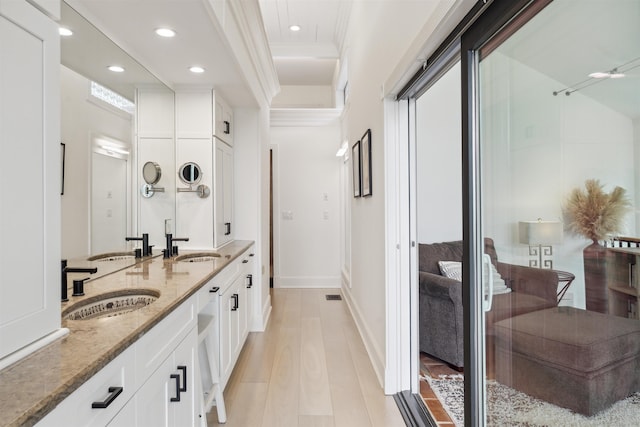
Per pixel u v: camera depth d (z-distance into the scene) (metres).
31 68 0.87
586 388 0.84
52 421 0.69
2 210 0.79
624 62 0.71
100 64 1.93
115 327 1.04
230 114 3.40
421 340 2.86
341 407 2.17
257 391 2.36
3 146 0.79
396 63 2.04
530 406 1.06
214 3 1.78
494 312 1.26
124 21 1.81
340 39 4.47
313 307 4.34
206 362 2.12
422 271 3.02
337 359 2.85
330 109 5.22
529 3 1.01
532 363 1.06
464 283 1.40
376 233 2.65
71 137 1.70
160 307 1.23
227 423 2.01
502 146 1.18
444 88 3.58
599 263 0.79
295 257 5.42
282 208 5.40
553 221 0.94
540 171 0.99
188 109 2.84
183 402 1.41
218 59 2.30
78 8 1.66
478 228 1.33
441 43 1.53
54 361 0.82
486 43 1.25
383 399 2.26
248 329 3.13
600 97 0.77
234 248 2.89
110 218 2.04
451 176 3.60
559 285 0.93
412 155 2.31
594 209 0.80
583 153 0.82
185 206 2.86
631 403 0.72
